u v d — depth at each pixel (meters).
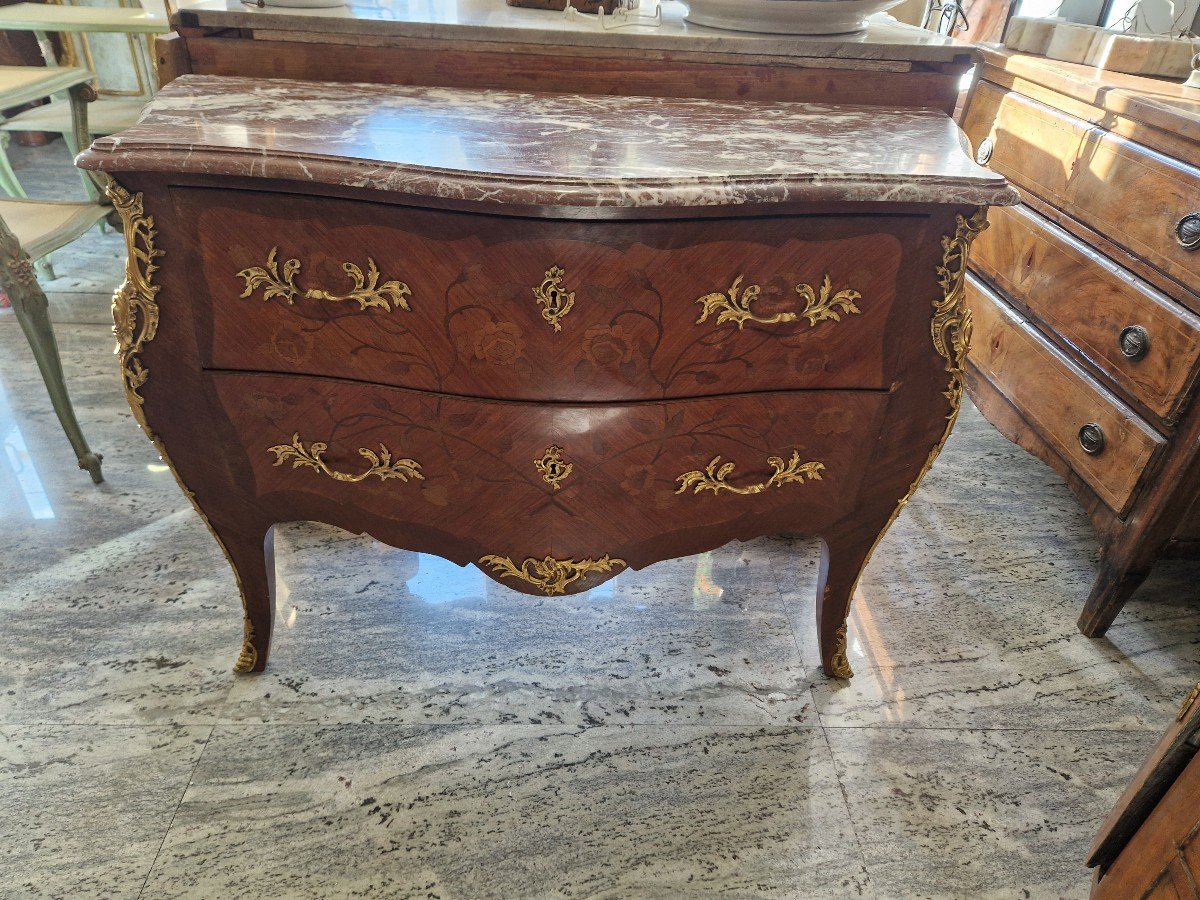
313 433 1.02
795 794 1.18
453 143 0.88
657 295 0.90
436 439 1.00
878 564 1.65
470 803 1.14
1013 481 1.93
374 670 1.34
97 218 1.79
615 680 1.35
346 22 1.08
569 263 0.87
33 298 1.49
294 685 1.30
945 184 0.85
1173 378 1.23
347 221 0.86
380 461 1.03
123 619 1.39
